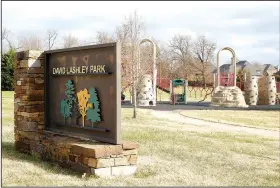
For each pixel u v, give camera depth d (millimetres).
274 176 8391
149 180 7098
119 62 7184
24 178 6691
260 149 11969
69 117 8531
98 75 7660
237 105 35094
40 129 9344
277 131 17828
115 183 6621
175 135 13773
